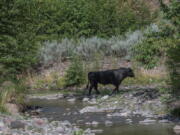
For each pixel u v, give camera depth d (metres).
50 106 21.47
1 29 21.53
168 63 16.75
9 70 20.72
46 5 37.62
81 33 37.66
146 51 21.14
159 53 22.17
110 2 39.56
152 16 39.62
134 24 38.88
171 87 16.95
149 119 16.59
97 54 32.78
